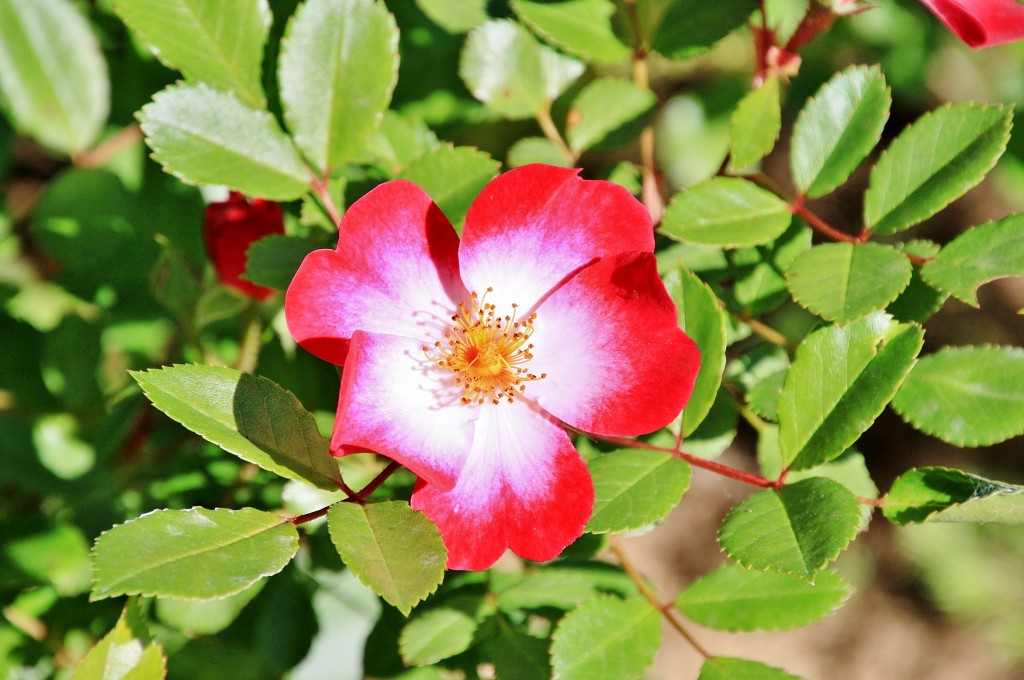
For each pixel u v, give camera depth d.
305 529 0.45
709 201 0.41
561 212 0.40
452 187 0.42
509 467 0.40
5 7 0.46
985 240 0.41
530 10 0.44
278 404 0.39
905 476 0.40
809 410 0.40
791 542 0.38
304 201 0.43
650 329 0.40
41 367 0.49
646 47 0.44
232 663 0.47
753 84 0.43
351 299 0.40
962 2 0.40
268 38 0.42
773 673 0.40
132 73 0.49
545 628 0.45
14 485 0.48
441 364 0.40
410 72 0.49
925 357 0.42
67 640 0.46
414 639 0.43
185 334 0.49
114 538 0.37
